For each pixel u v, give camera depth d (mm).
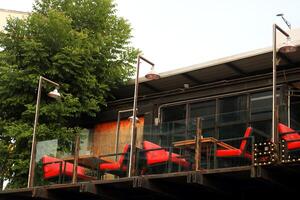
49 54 19266
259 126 15945
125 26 21031
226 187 13305
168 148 13891
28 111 18547
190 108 18031
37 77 18875
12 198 15695
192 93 18125
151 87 19203
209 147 13312
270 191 13617
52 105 18688
